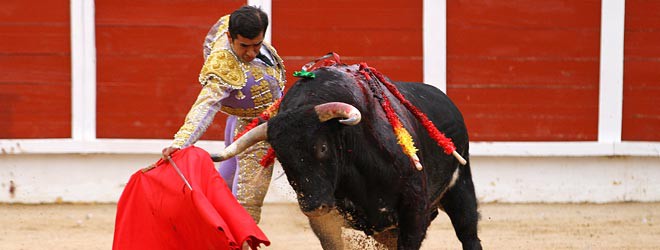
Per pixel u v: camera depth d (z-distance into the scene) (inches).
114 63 385.1
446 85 389.1
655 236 313.4
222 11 385.4
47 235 308.3
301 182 159.3
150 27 385.4
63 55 384.2
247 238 160.6
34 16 382.6
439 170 203.2
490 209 376.5
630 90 394.6
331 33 385.1
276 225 331.6
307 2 384.5
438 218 348.8
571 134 393.4
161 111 386.3
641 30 393.1
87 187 386.9
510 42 390.3
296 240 301.4
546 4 390.3
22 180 384.8
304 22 384.5
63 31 384.2
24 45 382.6
